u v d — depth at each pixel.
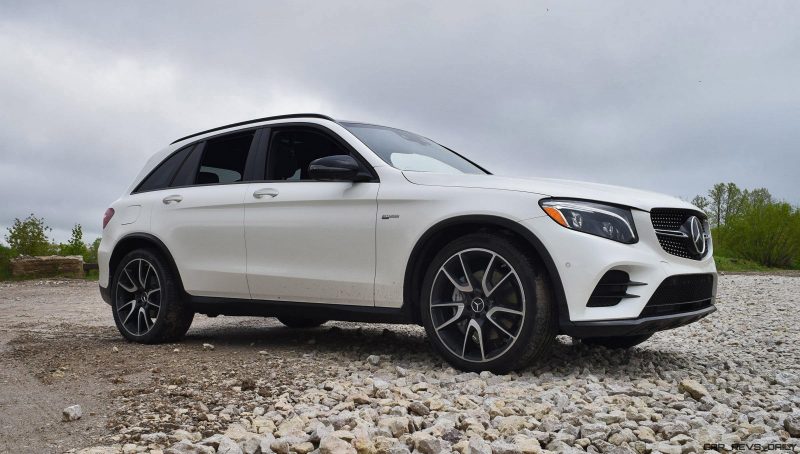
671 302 3.83
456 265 4.03
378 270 4.28
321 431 2.65
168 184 5.64
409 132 5.28
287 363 4.39
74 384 3.77
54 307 9.91
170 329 5.38
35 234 22.11
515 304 3.83
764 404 3.42
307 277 4.57
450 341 4.04
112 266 5.80
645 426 2.86
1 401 3.40
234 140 5.33
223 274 5.02
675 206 4.00
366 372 4.05
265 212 4.82
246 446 2.54
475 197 3.96
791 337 6.45
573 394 3.33
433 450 2.48
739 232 27.17
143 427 2.90
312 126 4.87
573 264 3.64
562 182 4.14
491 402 3.20
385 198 4.27
